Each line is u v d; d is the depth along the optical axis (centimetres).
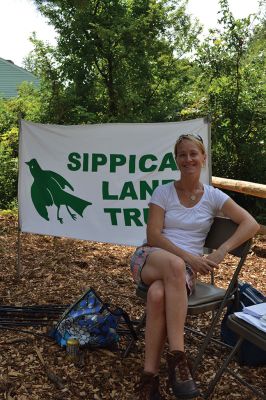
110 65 1193
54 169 437
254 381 296
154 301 264
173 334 258
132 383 289
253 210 930
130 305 404
